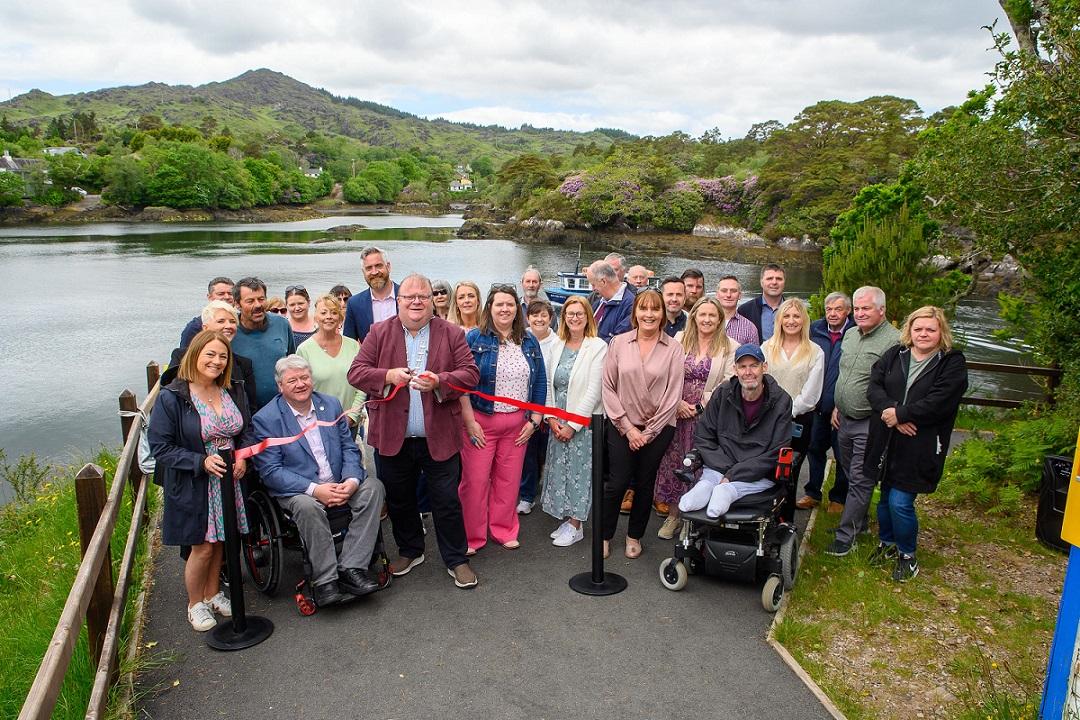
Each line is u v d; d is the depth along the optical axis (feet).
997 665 12.56
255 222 285.23
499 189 319.06
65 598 16.29
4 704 13.00
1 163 294.05
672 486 18.20
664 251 173.68
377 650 13.10
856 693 11.94
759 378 15.46
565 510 17.61
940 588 15.44
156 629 13.82
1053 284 22.65
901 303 30.04
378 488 14.96
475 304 18.60
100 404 46.73
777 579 14.38
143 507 17.65
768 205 196.85
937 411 14.47
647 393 16.01
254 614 14.39
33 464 29.45
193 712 11.34
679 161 315.58
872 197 36.88
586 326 17.69
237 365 14.37
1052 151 19.84
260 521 15.53
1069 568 9.45
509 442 17.13
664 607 14.75
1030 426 20.71
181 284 101.24
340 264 127.13
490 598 15.06
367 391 14.79
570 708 11.48
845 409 16.89
